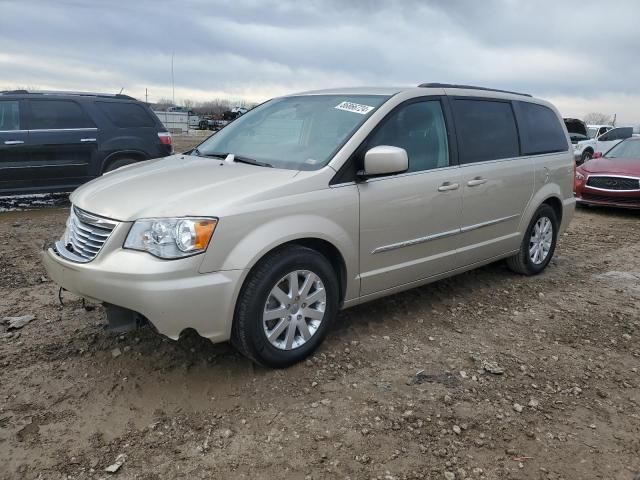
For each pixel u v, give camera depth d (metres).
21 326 4.09
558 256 6.77
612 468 2.74
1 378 3.37
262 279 3.25
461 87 4.82
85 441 2.82
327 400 3.22
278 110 4.57
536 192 5.42
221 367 3.53
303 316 3.55
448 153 4.45
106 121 9.56
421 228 4.18
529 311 4.77
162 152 10.11
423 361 3.74
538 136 5.57
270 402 3.19
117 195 3.39
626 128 18.88
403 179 4.00
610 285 5.60
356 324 4.27
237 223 3.14
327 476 2.61
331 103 4.28
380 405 3.19
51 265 3.47
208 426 2.96
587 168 10.63
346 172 3.69
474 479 2.62
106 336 3.94
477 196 4.63
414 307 4.70
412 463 2.71
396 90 4.26
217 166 3.84
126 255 3.07
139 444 2.81
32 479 2.54
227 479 2.58
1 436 2.82
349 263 3.73
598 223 9.41
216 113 67.75
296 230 3.35
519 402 3.29
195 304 3.05
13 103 8.85
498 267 6.00
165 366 3.53
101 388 3.29
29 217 8.61
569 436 2.98
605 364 3.84
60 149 9.18
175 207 3.12
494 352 3.93
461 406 3.21
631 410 3.28
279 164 3.80
